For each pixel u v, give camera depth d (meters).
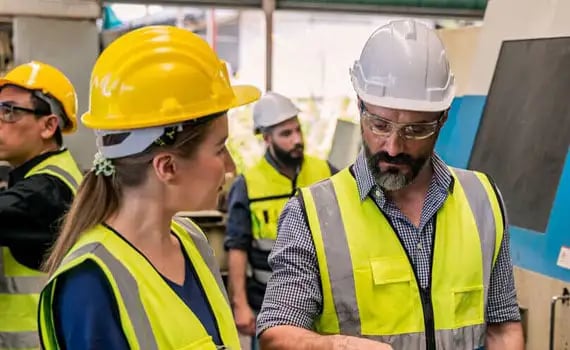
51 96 2.22
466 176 1.69
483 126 2.67
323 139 4.24
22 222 1.95
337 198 1.61
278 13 3.85
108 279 1.09
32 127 2.17
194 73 1.18
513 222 2.38
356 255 1.56
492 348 1.66
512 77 2.58
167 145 1.15
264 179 3.07
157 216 1.20
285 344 1.47
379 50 1.52
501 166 2.51
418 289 1.56
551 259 2.18
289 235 1.59
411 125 1.47
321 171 3.14
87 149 3.40
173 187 1.19
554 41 2.41
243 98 1.29
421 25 1.58
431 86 1.48
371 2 3.86
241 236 3.04
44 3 3.29
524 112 2.47
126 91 1.16
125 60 1.18
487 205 1.65
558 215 2.19
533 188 2.33
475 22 4.02
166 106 1.15
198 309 1.25
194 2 3.63
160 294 1.16
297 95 4.12
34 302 2.04
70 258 1.11
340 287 1.55
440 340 1.56
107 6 3.61
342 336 1.45
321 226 1.57
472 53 2.91
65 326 1.07
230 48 3.99
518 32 2.59
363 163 1.62
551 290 2.17
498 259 1.66
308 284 1.54
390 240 1.57
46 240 1.98
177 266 1.26
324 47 4.09
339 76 4.16
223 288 1.38
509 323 1.67
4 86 2.16
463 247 1.60
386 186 1.52
